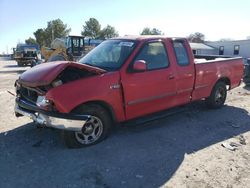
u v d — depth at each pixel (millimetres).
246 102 9531
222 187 4270
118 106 5797
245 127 6941
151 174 4605
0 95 10680
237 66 8844
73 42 26750
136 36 6695
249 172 4719
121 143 5758
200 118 7539
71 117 5105
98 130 5699
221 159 5168
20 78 5746
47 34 88375
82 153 5293
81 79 5375
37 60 34156
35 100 5516
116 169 4742
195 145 5766
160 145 5715
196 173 4656
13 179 4422
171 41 6812
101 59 6305
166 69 6539
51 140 5871
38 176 4508
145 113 6344
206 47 48375
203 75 7555
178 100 7004
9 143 5742
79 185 4281
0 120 7254
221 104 8562
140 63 5781
